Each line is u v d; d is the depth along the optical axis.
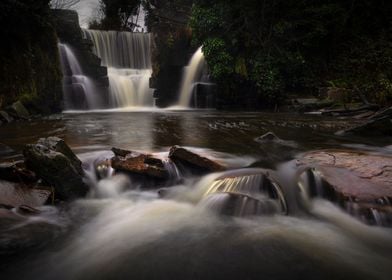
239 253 3.37
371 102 16.55
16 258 3.32
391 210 3.93
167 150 6.87
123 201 4.88
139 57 26.73
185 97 24.12
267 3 19.69
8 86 13.86
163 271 3.08
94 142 7.95
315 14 19.83
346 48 20.34
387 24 20.42
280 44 20.17
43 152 4.69
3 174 4.56
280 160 6.24
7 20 13.48
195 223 4.13
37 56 16.41
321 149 7.33
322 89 18.36
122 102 23.09
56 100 18.19
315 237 3.71
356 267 3.13
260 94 19.66
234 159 6.29
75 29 22.06
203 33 21.39
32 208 4.12
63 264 3.22
